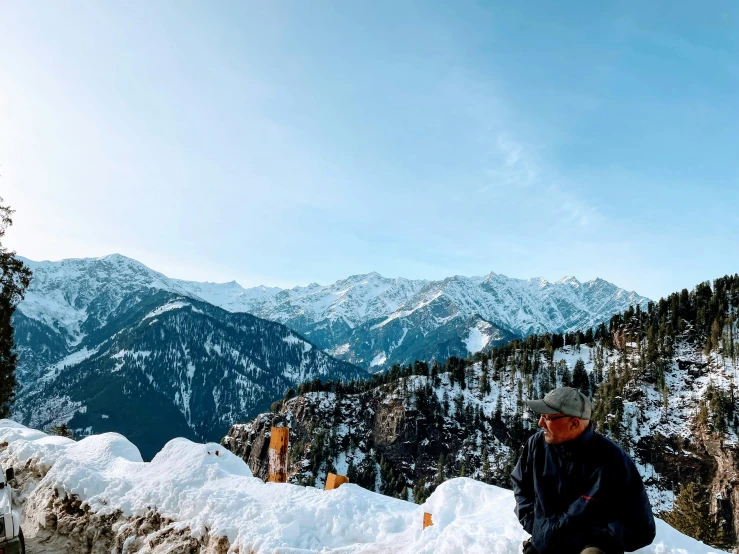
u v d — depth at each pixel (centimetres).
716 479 15488
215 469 1099
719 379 18212
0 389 3058
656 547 555
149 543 934
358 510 880
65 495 1190
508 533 607
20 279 3131
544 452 382
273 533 798
